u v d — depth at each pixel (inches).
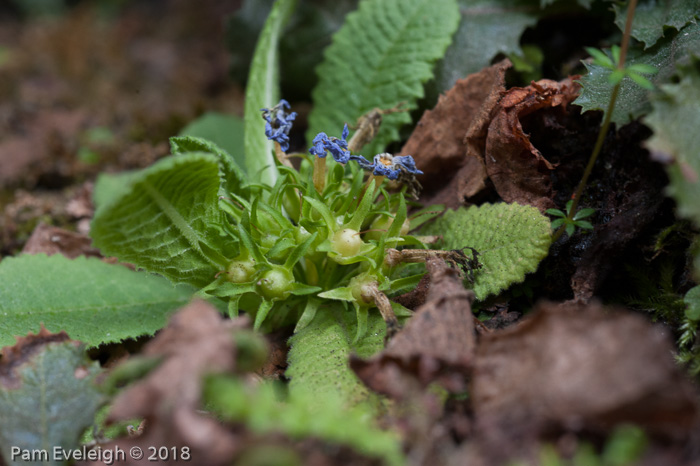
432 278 9.9
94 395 9.3
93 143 16.8
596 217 10.7
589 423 8.6
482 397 8.9
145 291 11.2
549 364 8.7
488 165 10.9
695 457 8.6
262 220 10.4
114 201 9.2
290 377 9.8
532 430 8.6
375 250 10.2
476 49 12.5
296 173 10.6
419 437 8.7
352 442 8.6
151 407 8.5
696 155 9.3
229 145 14.1
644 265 10.3
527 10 12.6
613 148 10.8
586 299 10.3
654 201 10.3
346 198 10.5
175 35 24.7
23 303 10.7
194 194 9.9
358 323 10.0
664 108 9.5
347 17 12.5
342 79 12.3
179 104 19.7
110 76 22.0
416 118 12.5
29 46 23.7
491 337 9.0
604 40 12.6
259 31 14.1
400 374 8.9
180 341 8.7
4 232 13.7
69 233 12.4
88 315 10.8
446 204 11.4
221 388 8.6
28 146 17.1
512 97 10.6
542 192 10.8
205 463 8.6
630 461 8.5
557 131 11.0
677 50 10.5
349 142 11.4
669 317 10.1
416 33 12.1
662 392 8.4
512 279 10.2
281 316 10.6
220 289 10.1
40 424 9.3
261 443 8.6
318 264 10.5
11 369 9.4
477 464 8.6
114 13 26.2
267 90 11.9
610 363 8.5
